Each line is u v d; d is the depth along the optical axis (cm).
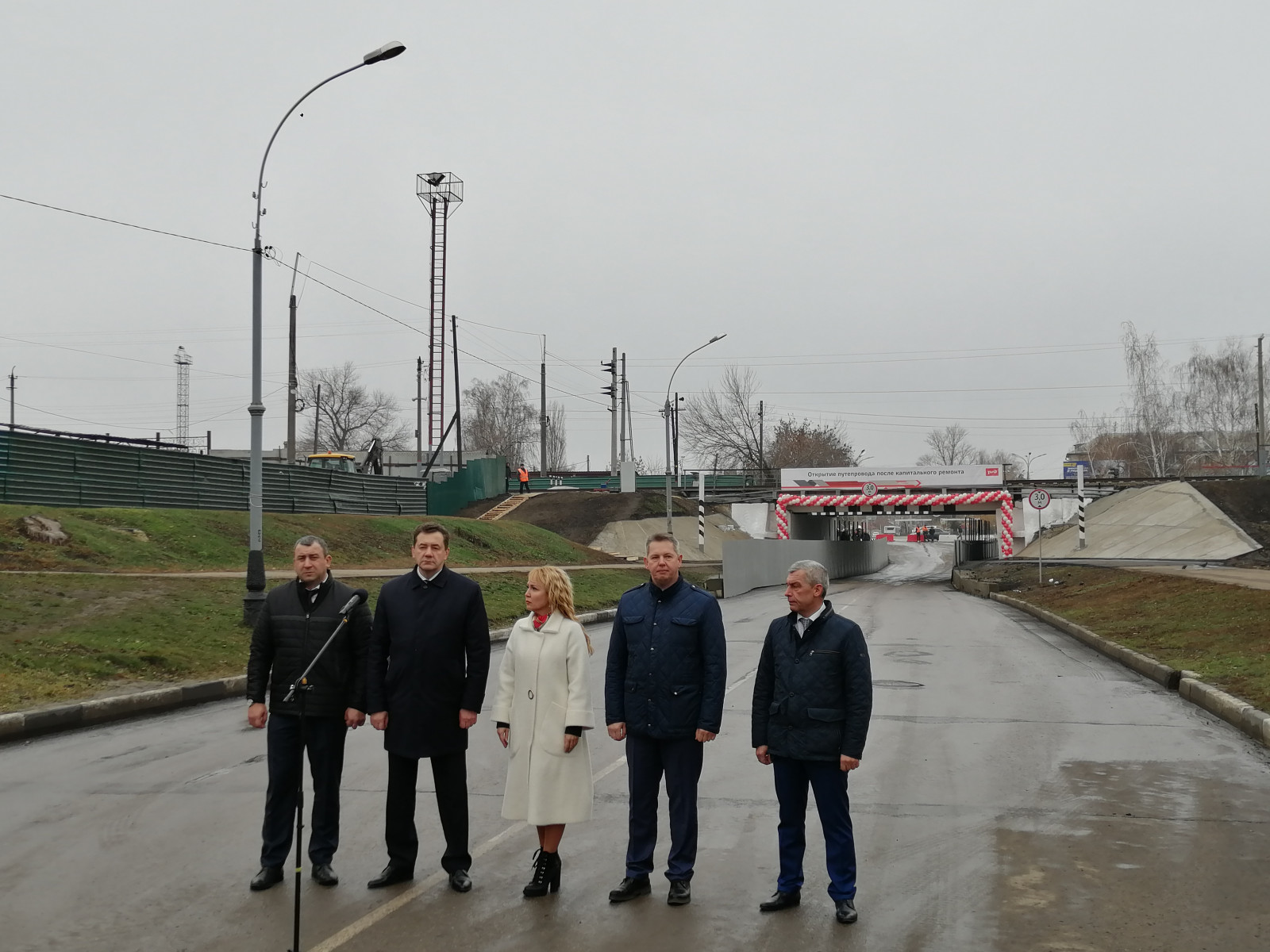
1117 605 2472
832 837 573
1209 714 1233
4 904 589
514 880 634
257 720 637
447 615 622
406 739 614
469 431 11844
